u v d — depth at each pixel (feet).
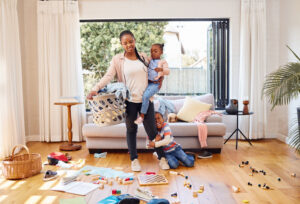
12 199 7.93
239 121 16.52
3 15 12.71
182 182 9.29
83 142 16.28
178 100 15.21
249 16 16.28
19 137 14.33
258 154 12.95
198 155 12.67
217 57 17.28
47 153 13.57
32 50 16.72
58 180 9.48
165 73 9.67
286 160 11.86
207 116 13.78
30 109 16.90
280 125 16.47
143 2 16.49
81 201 7.72
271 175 9.92
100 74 17.61
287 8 15.52
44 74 16.30
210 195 8.20
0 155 12.50
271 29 16.69
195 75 17.46
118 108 8.86
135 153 10.53
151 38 17.29
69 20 16.17
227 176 9.86
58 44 16.19
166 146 11.00
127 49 9.39
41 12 16.06
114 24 17.28
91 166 11.09
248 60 16.34
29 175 9.79
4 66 12.78
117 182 9.27
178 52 17.39
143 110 9.64
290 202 7.65
